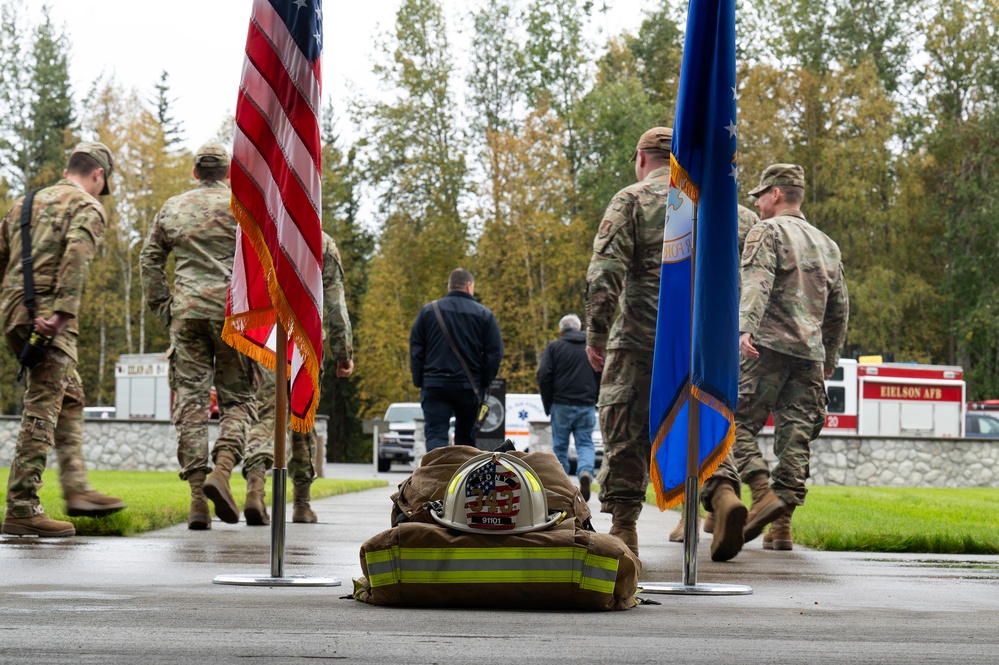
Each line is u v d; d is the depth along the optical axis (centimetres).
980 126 5259
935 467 2789
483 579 455
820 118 5441
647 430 737
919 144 5462
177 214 962
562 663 337
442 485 480
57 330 781
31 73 6594
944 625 442
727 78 584
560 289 5212
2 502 1034
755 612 473
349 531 922
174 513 975
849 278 5194
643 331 733
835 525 1014
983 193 5241
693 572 557
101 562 625
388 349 5447
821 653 367
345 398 6391
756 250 864
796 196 928
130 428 2977
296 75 585
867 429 3675
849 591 566
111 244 5931
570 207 5600
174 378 948
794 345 864
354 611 445
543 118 5244
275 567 550
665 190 745
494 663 335
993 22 5412
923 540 853
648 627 419
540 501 469
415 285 5434
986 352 5466
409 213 5434
